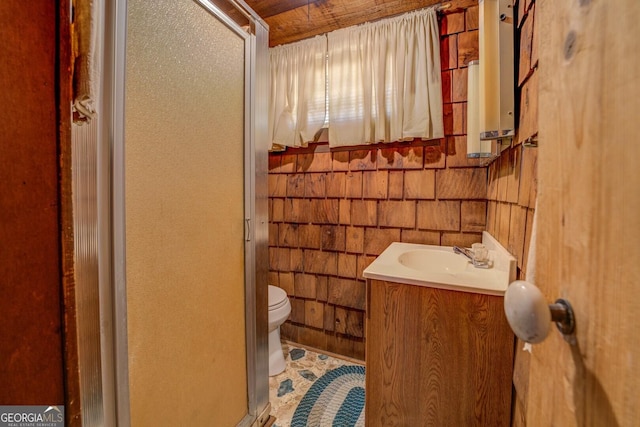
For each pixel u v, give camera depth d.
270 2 1.66
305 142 2.01
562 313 0.35
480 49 1.07
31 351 0.43
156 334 0.83
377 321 1.20
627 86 0.26
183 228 0.92
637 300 0.26
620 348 0.27
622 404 0.27
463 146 1.67
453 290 1.09
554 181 0.40
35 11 0.42
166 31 0.85
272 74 2.09
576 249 0.34
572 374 0.34
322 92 1.96
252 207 1.24
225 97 1.10
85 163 0.62
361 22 1.84
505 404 1.05
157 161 0.83
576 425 0.33
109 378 0.69
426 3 1.67
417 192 1.79
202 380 1.01
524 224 0.93
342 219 1.99
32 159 0.42
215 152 1.05
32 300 0.43
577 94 0.34
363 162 1.92
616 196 0.28
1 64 0.39
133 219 0.76
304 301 2.12
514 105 1.01
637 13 0.26
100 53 0.61
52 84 0.44
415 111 1.70
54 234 0.45
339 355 2.00
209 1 1.00
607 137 0.29
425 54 1.67
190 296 0.96
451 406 1.12
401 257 1.47
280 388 1.64
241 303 1.21
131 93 0.74
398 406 1.19
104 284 0.68
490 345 1.06
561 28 0.38
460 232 1.69
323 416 1.42
